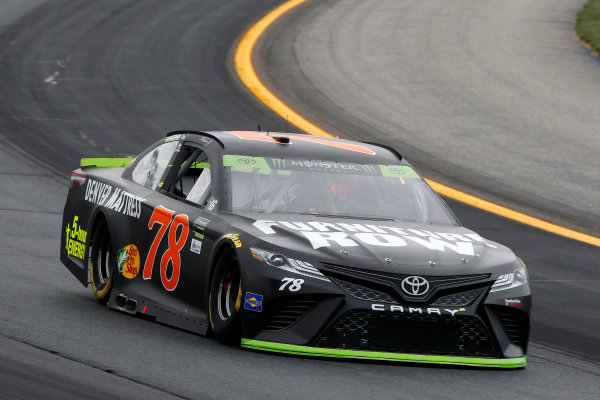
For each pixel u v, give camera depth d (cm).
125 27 10400
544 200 5344
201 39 9981
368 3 12062
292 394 1995
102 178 3127
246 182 2627
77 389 1942
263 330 2322
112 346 2331
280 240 2356
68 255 3203
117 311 2834
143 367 2142
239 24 10800
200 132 2905
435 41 9831
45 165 5522
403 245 2389
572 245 4491
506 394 2164
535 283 3738
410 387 2134
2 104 7088
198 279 2539
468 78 8388
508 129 6875
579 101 7644
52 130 6391
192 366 2173
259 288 2302
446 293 2319
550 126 6962
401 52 9394
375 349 2283
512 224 4822
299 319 2297
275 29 10550
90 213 3084
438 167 5931
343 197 2644
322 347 2277
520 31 10256
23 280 3191
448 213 2731
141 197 2881
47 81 7962
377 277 2281
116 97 7519
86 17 10800
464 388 2177
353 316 2273
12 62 8606
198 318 2527
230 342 2416
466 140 6594
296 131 6681
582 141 6606
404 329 2292
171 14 11175
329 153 2817
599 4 11594
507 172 5884
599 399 2209
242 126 6744
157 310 2680
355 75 8556
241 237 2395
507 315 2403
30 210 4538
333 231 2423
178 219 2673
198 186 2730
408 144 6456
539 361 2591
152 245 2753
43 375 2027
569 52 9338
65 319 2614
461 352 2342
